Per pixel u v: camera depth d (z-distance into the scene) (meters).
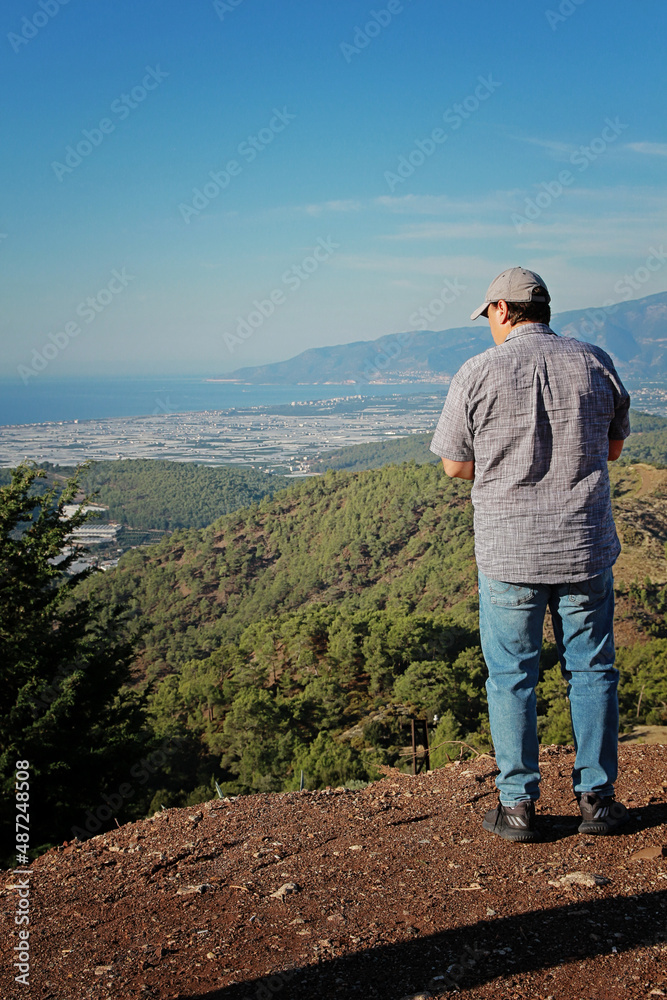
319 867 2.23
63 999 1.61
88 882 2.36
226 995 1.54
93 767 9.11
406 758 25.95
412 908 1.87
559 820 2.40
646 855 2.02
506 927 1.71
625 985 1.44
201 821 2.80
